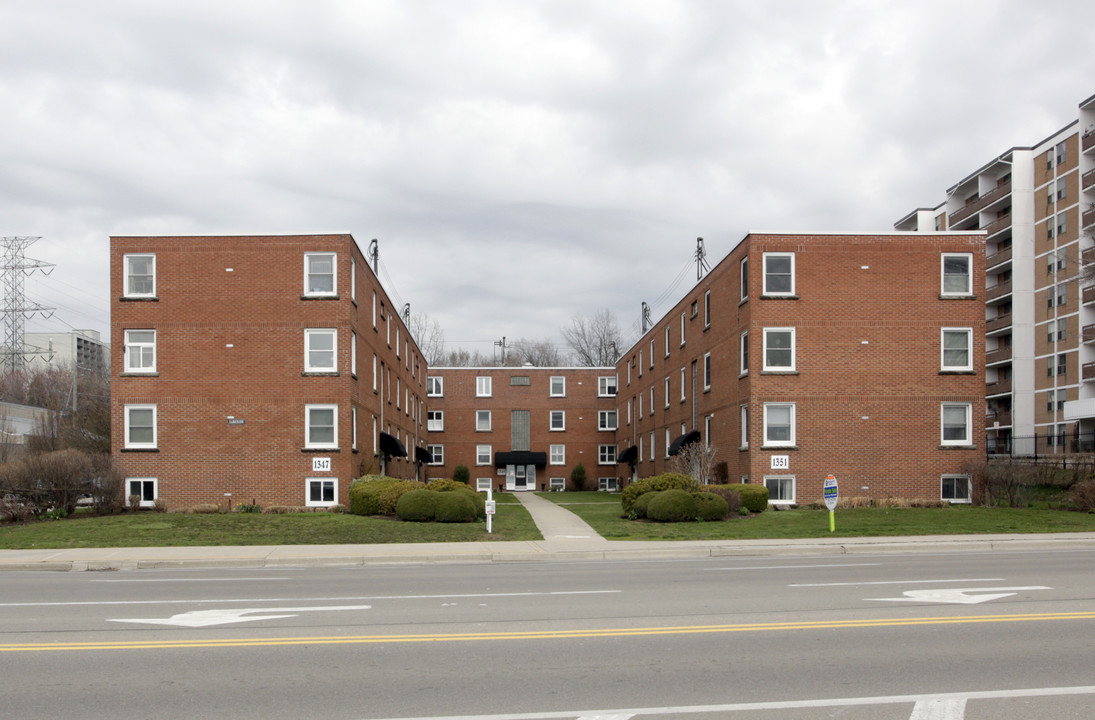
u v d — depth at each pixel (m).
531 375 62.09
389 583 13.88
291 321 29.81
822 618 10.20
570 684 7.28
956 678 7.43
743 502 27.39
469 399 61.75
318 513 27.27
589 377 62.25
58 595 12.62
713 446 33.53
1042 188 57.16
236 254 29.98
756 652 8.42
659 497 25.00
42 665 8.02
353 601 11.76
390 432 40.53
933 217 71.88
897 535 21.48
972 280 30.84
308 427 29.64
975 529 22.36
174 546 19.52
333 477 29.48
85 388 63.12
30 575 15.65
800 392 30.27
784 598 11.78
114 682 7.42
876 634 9.24
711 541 20.47
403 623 10.02
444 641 8.98
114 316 29.73
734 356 32.56
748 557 18.48
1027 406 57.31
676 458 35.56
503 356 80.56
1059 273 55.00
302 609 11.07
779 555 18.86
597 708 6.62
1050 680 7.35
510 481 61.22
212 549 18.88
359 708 6.65
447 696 6.95
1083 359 52.59
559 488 61.34
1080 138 52.94
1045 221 56.72
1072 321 53.62
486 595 12.28
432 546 19.41
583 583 13.65
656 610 10.83
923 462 30.31
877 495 30.09
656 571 15.51
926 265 30.84
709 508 24.84
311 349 29.92
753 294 30.45
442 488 26.84
